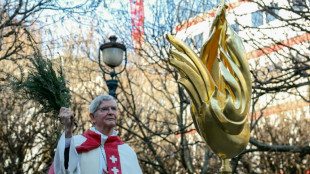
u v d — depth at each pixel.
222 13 4.47
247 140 4.32
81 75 17.12
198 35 15.81
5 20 11.31
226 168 4.38
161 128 17.27
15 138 16.06
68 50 15.59
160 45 14.23
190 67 4.29
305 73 11.14
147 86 19.33
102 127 4.58
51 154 15.21
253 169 20.00
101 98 4.60
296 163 19.12
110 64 9.55
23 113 15.57
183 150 13.30
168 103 19.50
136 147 17.48
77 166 4.20
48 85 4.41
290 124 20.41
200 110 4.24
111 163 4.47
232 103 4.12
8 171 15.38
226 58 4.37
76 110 16.45
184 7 14.61
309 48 12.09
